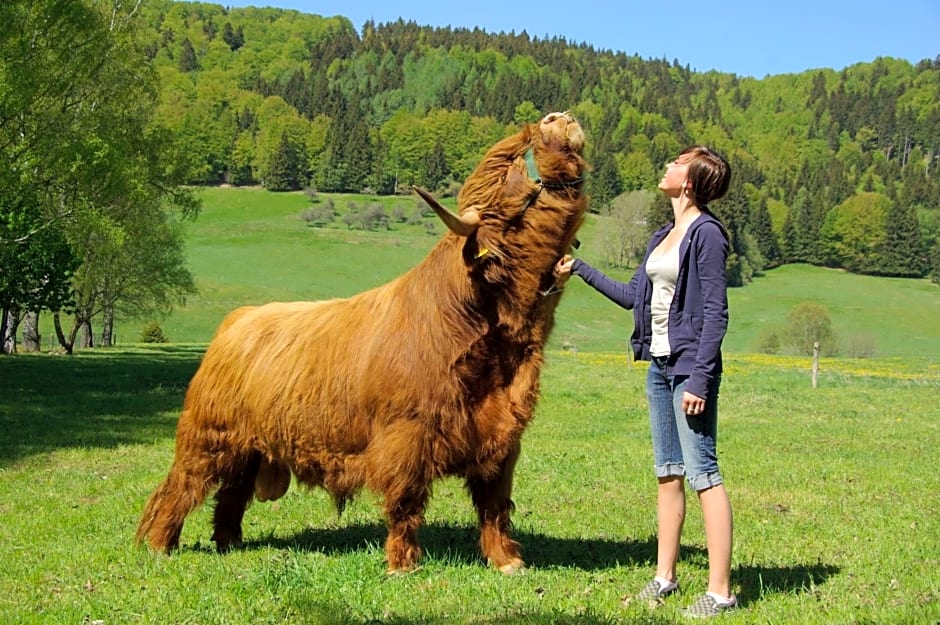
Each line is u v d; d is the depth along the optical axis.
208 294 85.06
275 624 5.24
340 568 6.16
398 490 5.91
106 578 6.34
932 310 95.50
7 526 8.38
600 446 14.36
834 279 112.88
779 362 48.28
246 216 129.38
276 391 6.53
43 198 26.77
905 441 15.34
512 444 5.96
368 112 198.88
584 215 5.71
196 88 181.38
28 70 22.64
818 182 146.75
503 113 189.75
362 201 141.25
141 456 13.51
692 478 5.36
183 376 28.16
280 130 149.12
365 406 6.04
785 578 6.21
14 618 5.40
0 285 23.39
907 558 6.97
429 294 5.88
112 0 30.22
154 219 41.12
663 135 161.12
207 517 8.43
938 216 121.69
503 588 5.75
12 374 27.45
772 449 14.20
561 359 41.44
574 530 7.99
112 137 26.64
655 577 5.78
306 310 6.94
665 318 5.44
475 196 5.70
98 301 49.91
